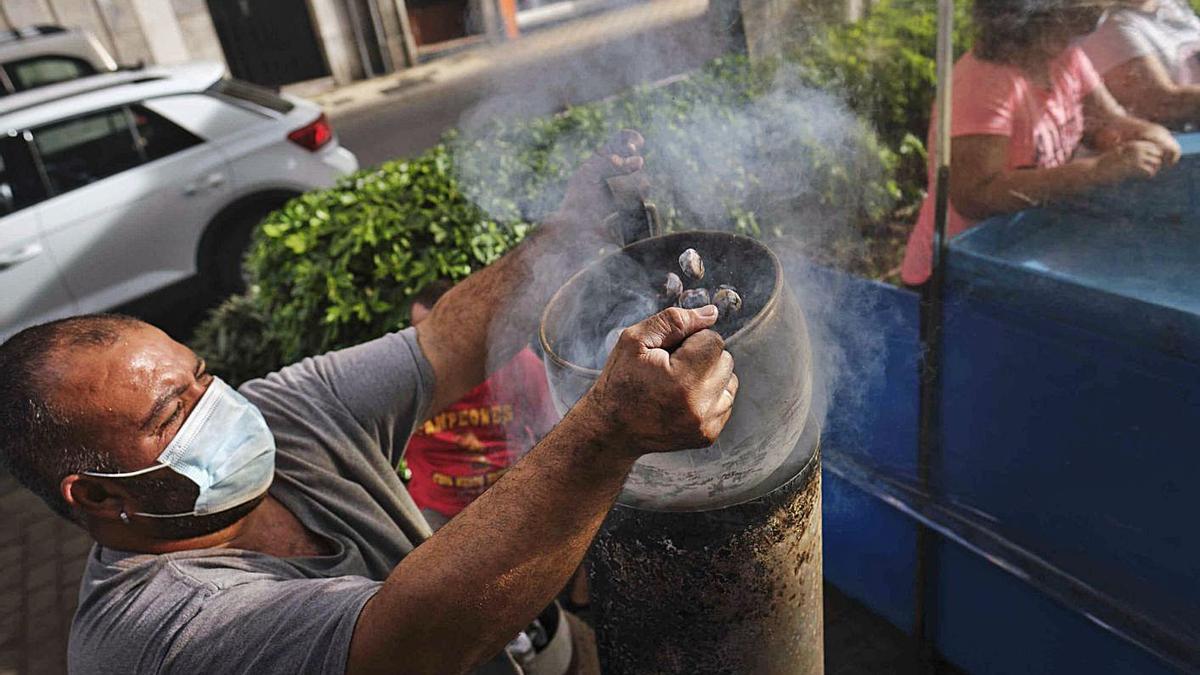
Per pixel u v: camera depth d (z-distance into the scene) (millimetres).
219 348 3762
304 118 5719
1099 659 1863
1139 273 1635
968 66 2150
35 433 1076
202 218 5402
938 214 1877
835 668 2516
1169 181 1903
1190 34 2158
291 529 1288
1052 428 1810
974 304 1877
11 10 10328
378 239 2875
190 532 1168
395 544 1348
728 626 1075
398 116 10445
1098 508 1781
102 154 5133
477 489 2266
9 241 4840
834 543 2523
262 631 958
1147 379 1587
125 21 11102
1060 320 1699
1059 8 2018
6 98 5055
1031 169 2066
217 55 12008
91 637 1088
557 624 1937
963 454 2039
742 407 909
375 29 12516
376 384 1412
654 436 783
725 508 994
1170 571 1688
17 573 3748
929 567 2211
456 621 829
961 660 2264
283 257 3104
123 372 1097
